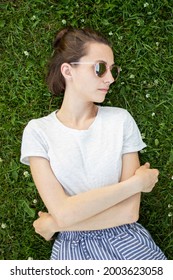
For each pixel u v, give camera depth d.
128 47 2.10
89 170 1.73
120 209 1.67
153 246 1.80
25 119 2.12
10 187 2.12
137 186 1.64
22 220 2.13
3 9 2.11
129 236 1.75
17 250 2.13
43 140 1.73
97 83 1.69
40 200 2.12
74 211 1.60
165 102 2.10
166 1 2.08
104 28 2.09
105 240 1.73
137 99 2.10
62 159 1.72
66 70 1.73
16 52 2.12
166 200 2.12
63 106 1.80
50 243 2.12
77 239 1.75
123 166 1.74
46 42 2.10
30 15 2.11
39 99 2.11
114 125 1.77
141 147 1.79
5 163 2.12
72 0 2.08
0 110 2.12
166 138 2.11
